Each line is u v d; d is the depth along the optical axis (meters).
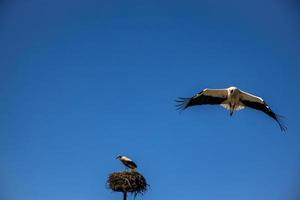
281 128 18.72
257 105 18.58
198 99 18.80
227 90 18.52
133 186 23.70
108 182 24.03
